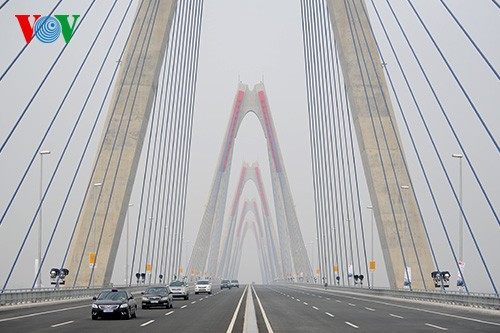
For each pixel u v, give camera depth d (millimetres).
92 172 61219
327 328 24328
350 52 62188
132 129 61750
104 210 60188
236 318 30094
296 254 146375
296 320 28797
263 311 36156
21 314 32281
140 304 46344
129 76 62719
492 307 36719
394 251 58625
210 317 30828
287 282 158375
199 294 72812
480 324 26656
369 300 52781
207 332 22281
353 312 35344
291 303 46875
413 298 51938
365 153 60562
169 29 65500
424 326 25500
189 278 135500
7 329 23094
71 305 42281
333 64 78812
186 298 55906
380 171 59969
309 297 60219
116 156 61219
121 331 22625
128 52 63281
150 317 30922
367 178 61938
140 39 63469
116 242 61125
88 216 60250
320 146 92312
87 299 52000
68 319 28766
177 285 56469
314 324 26344
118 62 64938
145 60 63031
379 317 31109
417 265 58688
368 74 61781
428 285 58125
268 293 75188
